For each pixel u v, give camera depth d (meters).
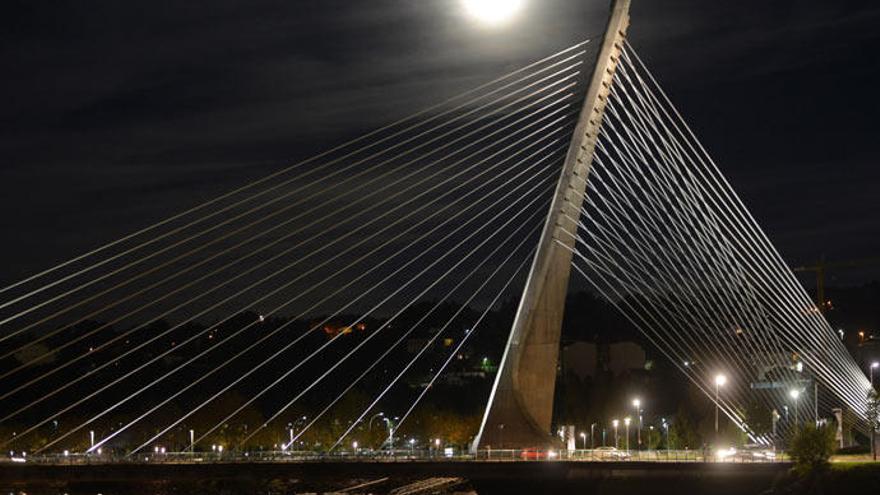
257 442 170.75
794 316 117.31
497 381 98.75
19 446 168.25
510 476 90.88
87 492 117.88
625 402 194.88
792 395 119.00
